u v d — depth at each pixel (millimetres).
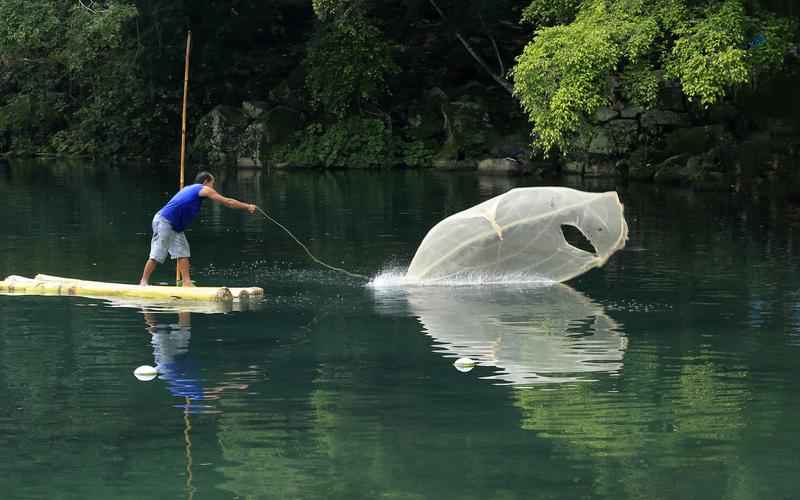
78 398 11898
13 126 59906
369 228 27047
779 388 12211
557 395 11984
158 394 12039
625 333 15008
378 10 56094
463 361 13234
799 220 28312
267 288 18656
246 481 9500
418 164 49625
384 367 13203
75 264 21125
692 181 38531
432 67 55062
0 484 9477
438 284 19141
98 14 43188
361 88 49688
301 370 13039
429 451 10211
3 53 48562
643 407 11508
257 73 57125
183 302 17328
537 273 19406
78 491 9328
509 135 49125
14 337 14719
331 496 9172
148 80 56250
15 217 29375
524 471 9703
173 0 53719
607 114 43406
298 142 51281
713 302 17266
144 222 28250
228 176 45719
